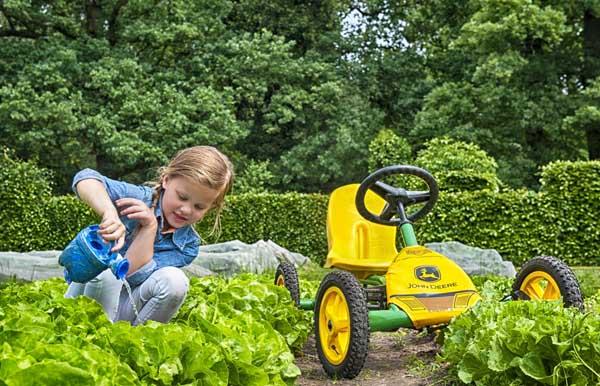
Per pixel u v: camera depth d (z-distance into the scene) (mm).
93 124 16016
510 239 11742
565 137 17750
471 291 3990
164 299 2939
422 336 5117
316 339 4031
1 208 12062
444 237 11766
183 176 2895
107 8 18297
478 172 12484
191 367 2371
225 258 8922
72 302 2766
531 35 17094
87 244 2623
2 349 1940
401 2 21125
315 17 20859
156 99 16594
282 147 19766
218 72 18359
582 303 3824
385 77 20516
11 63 16641
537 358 3047
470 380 3234
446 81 20344
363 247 4977
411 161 16469
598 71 17594
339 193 5137
